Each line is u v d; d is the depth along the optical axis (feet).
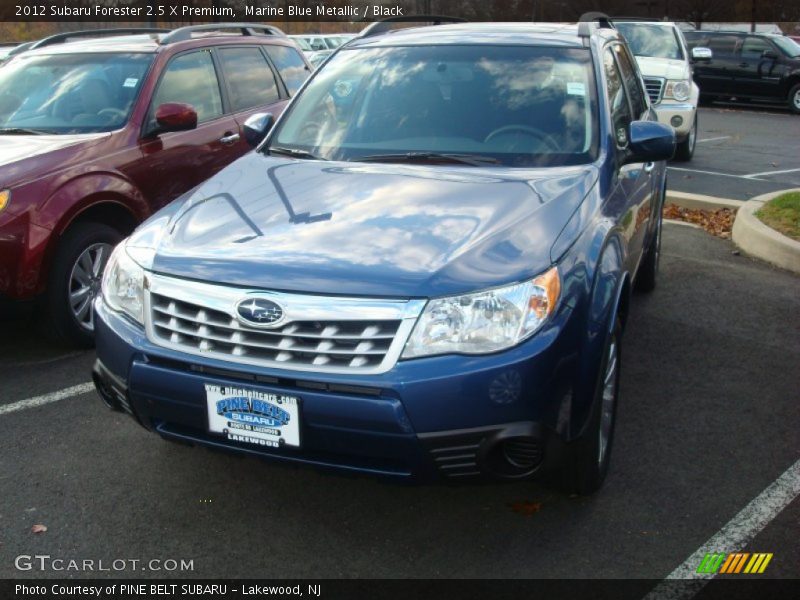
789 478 12.19
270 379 9.47
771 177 37.42
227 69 21.75
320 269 9.64
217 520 11.11
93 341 17.03
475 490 11.78
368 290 9.34
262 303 9.55
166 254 10.50
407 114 14.05
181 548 10.53
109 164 17.26
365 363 9.27
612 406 11.69
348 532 10.86
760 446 13.12
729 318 18.86
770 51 66.90
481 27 16.08
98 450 12.89
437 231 10.37
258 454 9.85
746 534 10.81
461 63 14.69
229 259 10.08
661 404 14.57
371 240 10.22
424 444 9.21
